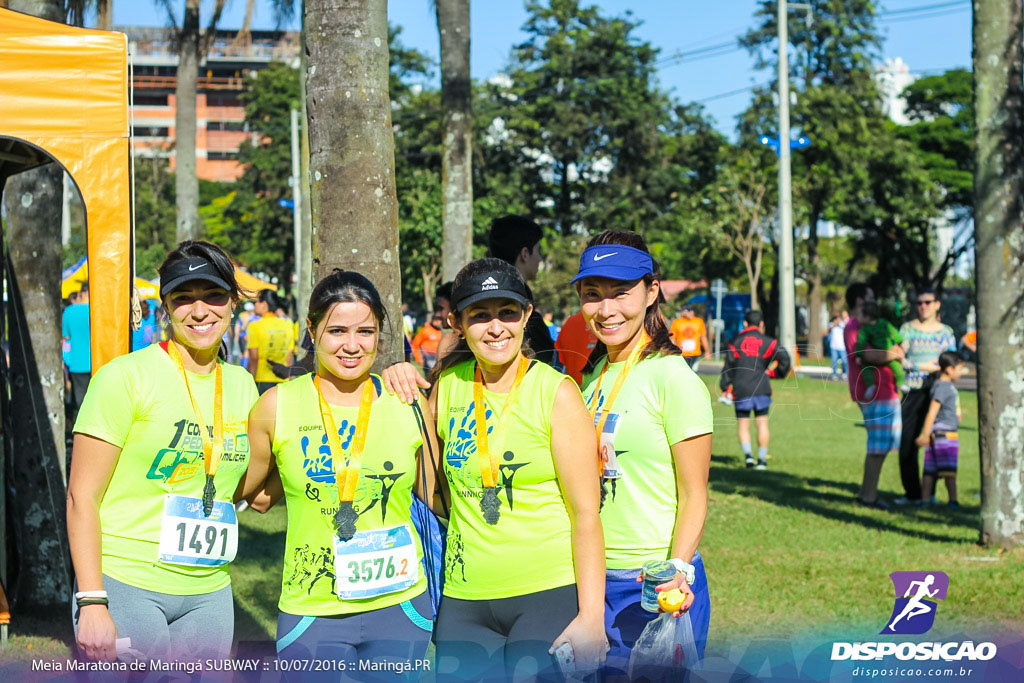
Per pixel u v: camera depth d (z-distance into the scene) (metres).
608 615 3.14
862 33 40.22
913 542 7.23
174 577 3.06
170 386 3.06
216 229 56.56
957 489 9.91
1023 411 6.89
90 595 2.94
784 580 6.05
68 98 4.10
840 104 39.12
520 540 2.95
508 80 45.25
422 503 3.21
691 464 3.03
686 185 45.50
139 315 4.28
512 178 43.47
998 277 6.82
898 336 7.01
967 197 45.34
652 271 3.14
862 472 10.52
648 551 3.09
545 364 3.01
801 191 39.97
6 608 4.71
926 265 45.94
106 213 4.12
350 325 2.91
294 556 3.01
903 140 43.19
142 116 80.31
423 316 33.03
